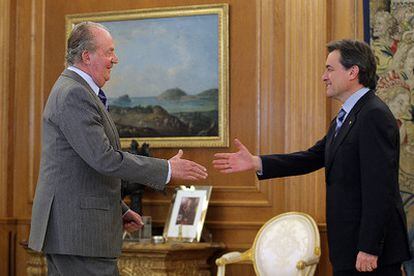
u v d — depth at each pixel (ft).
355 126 13.24
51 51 23.71
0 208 23.66
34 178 23.68
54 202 12.59
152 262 19.65
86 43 13.20
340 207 13.16
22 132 23.86
